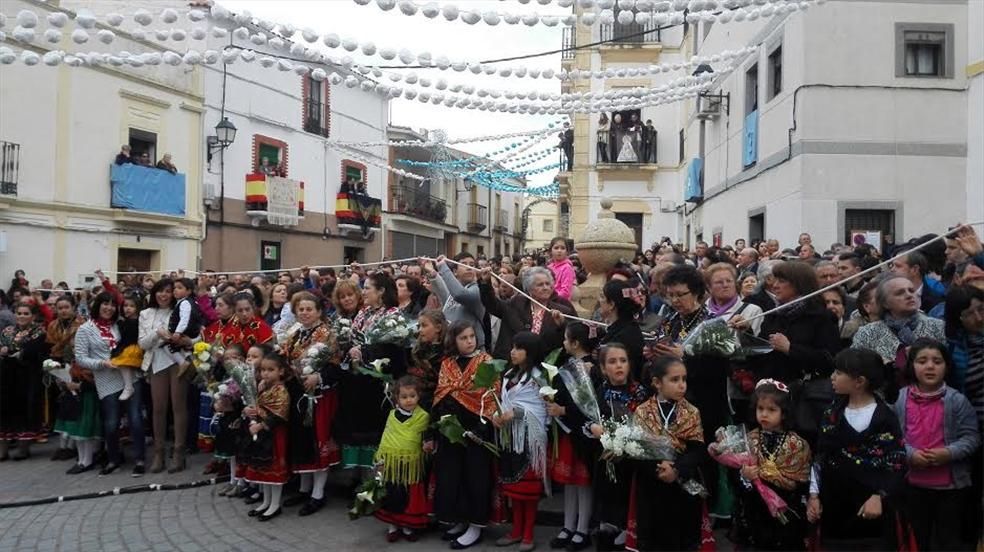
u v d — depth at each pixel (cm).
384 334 558
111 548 511
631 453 414
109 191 1697
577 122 2219
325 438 579
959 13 1178
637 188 2212
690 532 432
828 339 467
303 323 604
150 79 1784
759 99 1420
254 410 562
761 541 437
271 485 570
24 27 578
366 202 2730
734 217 1606
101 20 623
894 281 454
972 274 439
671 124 2208
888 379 451
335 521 559
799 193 1199
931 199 1180
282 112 2320
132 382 718
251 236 2197
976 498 423
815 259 730
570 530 501
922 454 400
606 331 531
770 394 427
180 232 1908
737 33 1586
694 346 455
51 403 841
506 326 580
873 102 1186
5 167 1459
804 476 421
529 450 489
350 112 2702
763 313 468
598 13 569
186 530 545
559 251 768
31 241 1528
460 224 3903
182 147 1908
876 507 386
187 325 715
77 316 771
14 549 513
